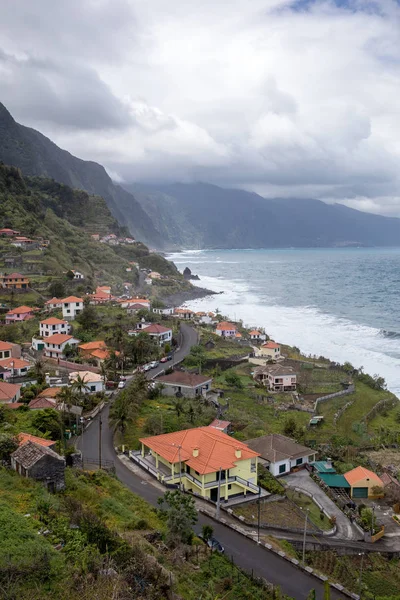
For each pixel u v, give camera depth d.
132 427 81.00
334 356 152.00
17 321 155.12
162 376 110.00
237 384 114.81
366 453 86.25
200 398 99.50
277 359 137.88
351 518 60.09
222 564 45.03
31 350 129.50
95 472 58.12
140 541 42.09
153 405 93.31
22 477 46.75
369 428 99.94
